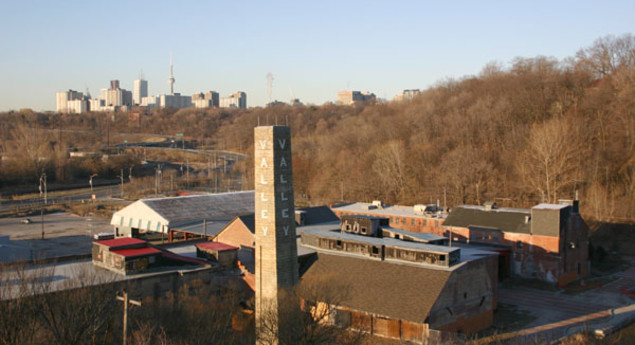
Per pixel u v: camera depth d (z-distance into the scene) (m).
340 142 174.25
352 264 61.44
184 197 97.31
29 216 131.00
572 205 81.19
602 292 73.19
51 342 39.66
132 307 51.44
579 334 54.31
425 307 51.38
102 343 43.91
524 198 117.50
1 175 173.12
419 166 139.88
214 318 50.09
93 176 179.62
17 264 52.41
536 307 66.00
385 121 178.75
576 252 80.31
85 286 47.94
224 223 88.88
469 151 129.38
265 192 53.41
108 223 121.50
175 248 74.31
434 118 162.50
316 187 152.38
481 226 85.19
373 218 73.31
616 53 168.88
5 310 39.59
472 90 183.38
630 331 57.22
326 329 47.47
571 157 115.94
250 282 61.31
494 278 63.06
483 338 53.56
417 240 68.81
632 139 122.69
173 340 45.88
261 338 46.44
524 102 153.62
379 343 51.03
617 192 113.75
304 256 64.50
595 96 140.88
